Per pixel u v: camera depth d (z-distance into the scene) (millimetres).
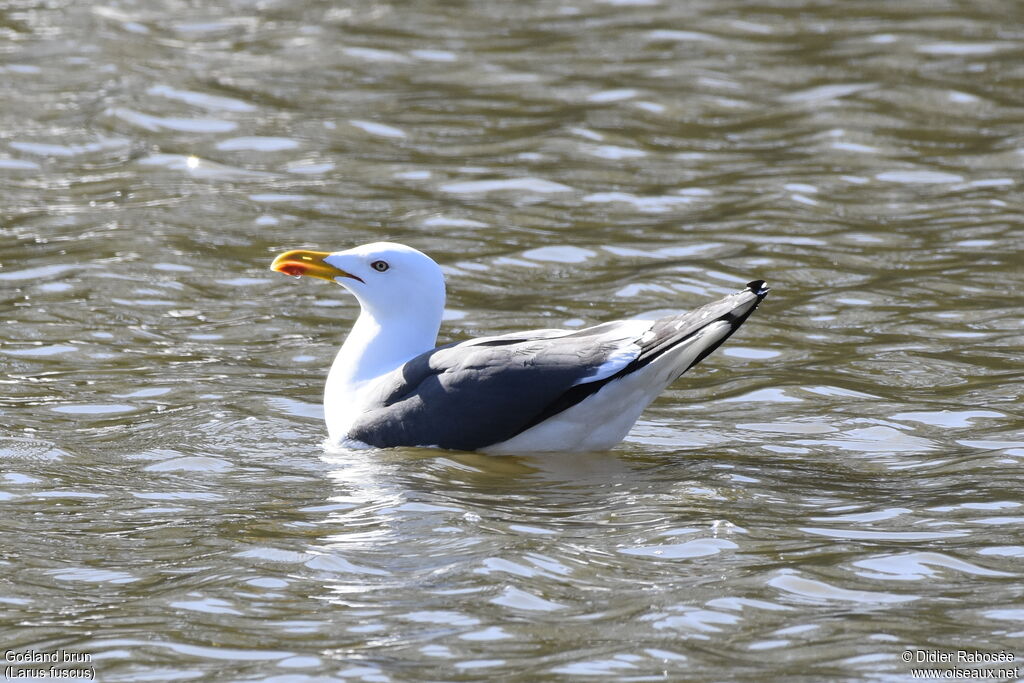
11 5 27203
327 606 8836
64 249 17188
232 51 25094
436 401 11523
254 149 21016
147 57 24500
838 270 16812
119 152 20703
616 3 28406
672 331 11133
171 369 13812
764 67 24688
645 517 10211
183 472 11227
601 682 7930
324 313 15617
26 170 19984
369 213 18766
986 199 19188
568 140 21469
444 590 9023
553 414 11297
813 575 9219
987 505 10484
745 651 8281
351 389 12117
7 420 12352
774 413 12828
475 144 21391
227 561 9469
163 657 8234
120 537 9914
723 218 18641
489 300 16031
